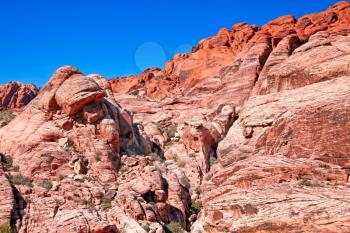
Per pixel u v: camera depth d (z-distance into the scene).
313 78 28.45
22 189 28.36
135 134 41.84
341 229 17.95
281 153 24.42
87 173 32.47
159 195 30.83
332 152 22.02
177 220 31.39
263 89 34.41
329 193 19.66
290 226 19.20
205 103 52.91
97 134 35.31
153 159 40.09
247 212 21.12
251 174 23.73
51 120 36.22
